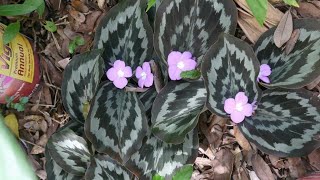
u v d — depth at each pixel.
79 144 0.52
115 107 0.51
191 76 0.47
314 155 0.51
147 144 0.51
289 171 0.52
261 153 0.52
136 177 0.52
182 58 0.48
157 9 0.49
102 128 0.49
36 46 0.59
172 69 0.48
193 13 0.50
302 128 0.48
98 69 0.50
